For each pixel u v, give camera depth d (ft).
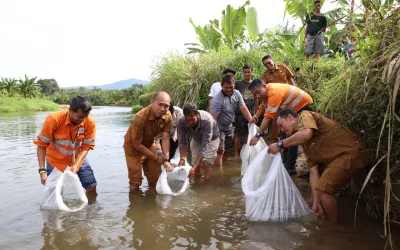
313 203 11.78
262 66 30.01
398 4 10.25
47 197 13.14
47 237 10.31
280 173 11.48
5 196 14.60
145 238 10.16
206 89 29.71
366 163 10.71
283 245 9.51
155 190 15.19
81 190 13.43
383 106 9.95
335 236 9.98
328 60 26.37
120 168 19.49
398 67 8.68
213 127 16.34
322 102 14.53
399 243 9.43
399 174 9.77
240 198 13.75
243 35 41.32
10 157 23.52
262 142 16.84
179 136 16.08
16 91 188.65
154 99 14.26
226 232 10.48
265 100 16.10
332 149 10.91
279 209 11.30
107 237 10.26
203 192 14.66
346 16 12.04
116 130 39.81
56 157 13.92
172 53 32.40
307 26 26.96
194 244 9.70
